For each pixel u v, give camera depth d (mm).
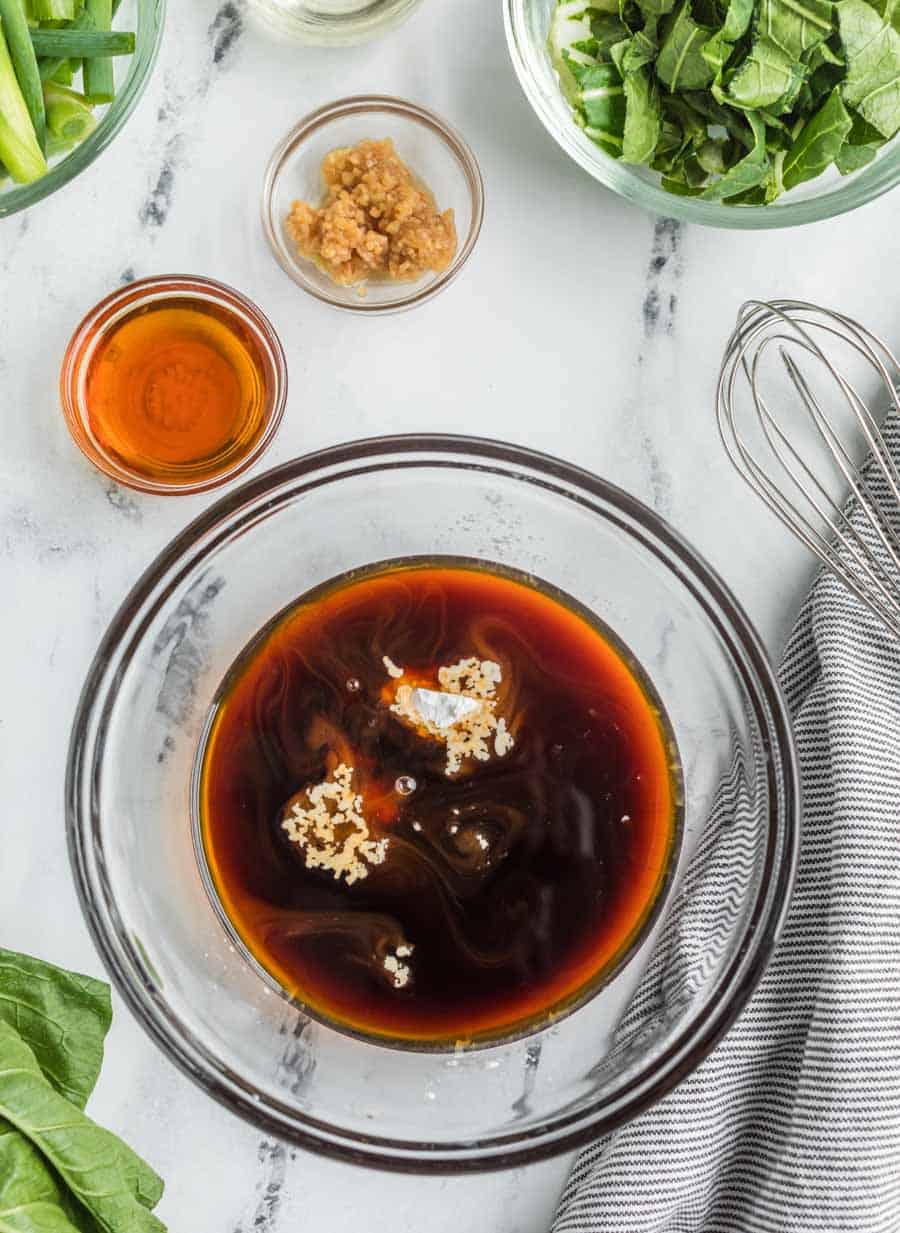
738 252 673
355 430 671
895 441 664
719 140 635
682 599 665
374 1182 666
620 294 670
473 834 657
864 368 675
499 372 670
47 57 619
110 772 662
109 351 661
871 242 674
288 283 669
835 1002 646
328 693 661
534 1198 664
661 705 660
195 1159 664
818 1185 647
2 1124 602
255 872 659
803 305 651
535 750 661
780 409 675
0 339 665
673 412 671
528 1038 663
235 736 660
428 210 660
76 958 664
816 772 656
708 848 658
